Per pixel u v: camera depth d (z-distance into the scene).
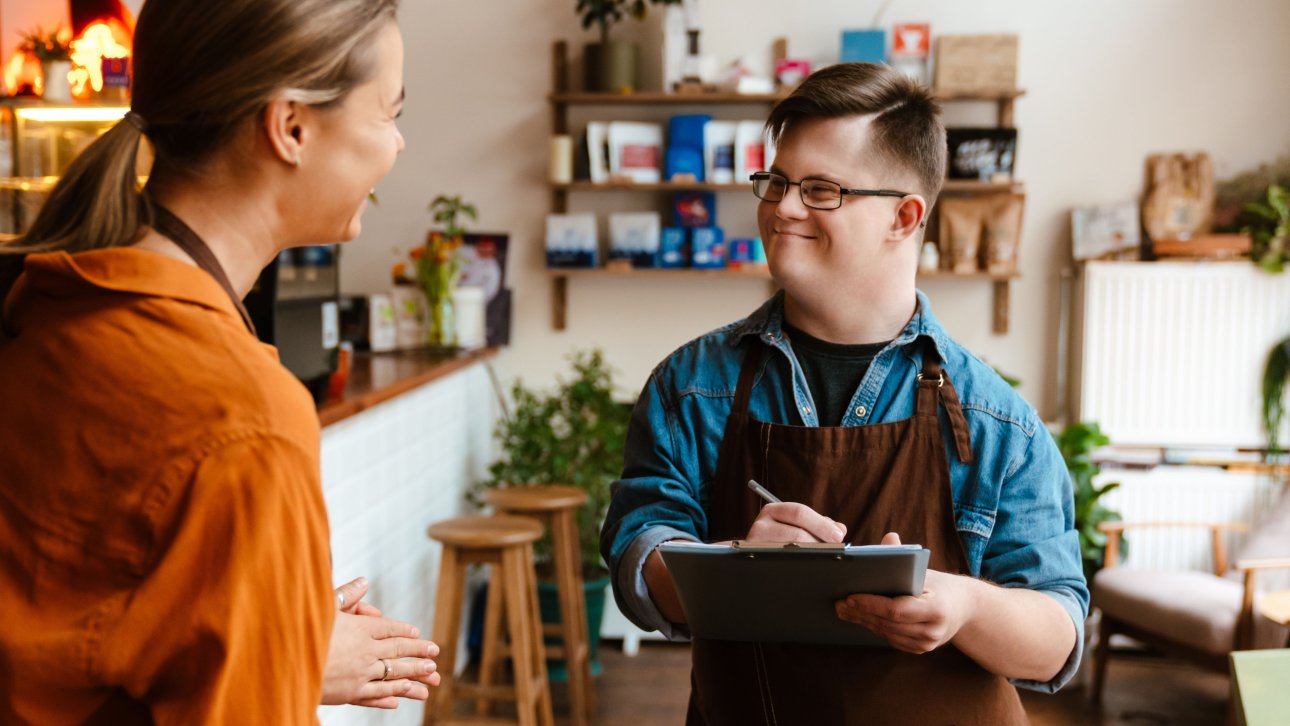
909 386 1.47
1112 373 4.70
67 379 0.91
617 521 1.54
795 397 1.48
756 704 1.45
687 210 4.86
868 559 1.16
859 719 1.40
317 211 1.01
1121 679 4.55
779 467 1.46
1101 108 4.82
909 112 1.38
